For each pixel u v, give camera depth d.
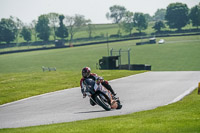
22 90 48.41
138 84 50.59
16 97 42.09
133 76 66.12
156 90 42.06
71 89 49.03
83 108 30.94
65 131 18.09
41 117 27.22
